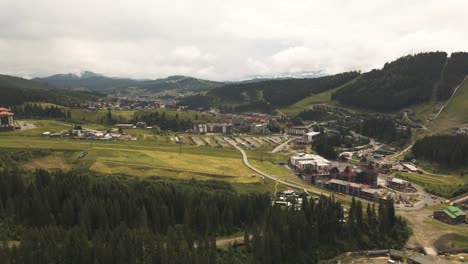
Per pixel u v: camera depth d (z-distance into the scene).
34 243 130.38
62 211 163.12
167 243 144.38
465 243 170.12
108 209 162.62
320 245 164.62
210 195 192.88
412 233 179.38
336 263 157.00
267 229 158.50
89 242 144.62
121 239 136.62
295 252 157.25
